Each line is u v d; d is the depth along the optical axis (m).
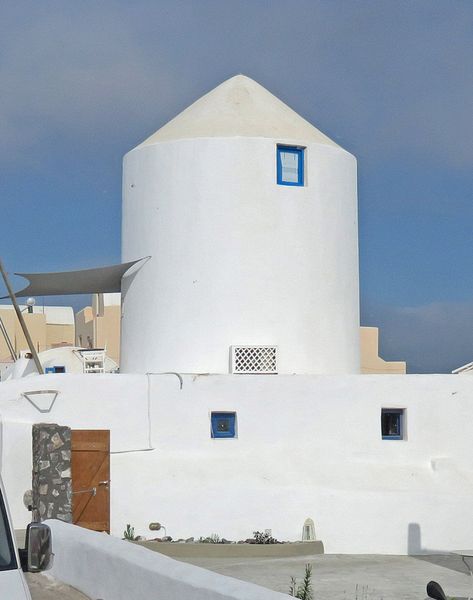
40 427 19.50
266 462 20.56
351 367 23.12
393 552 20.00
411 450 21.36
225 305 21.97
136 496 19.92
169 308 22.23
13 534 9.57
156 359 22.33
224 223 22.05
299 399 21.12
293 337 22.17
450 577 17.12
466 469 21.52
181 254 22.19
